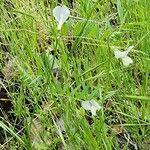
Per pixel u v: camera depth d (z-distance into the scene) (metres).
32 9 0.32
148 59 0.27
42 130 0.27
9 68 0.31
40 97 0.27
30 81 0.28
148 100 0.25
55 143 0.25
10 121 0.29
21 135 0.28
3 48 0.32
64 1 0.33
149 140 0.26
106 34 0.28
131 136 0.27
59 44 0.27
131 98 0.26
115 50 0.26
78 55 0.30
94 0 0.32
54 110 0.27
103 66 0.28
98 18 0.31
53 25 0.26
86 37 0.27
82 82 0.26
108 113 0.28
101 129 0.24
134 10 0.31
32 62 0.29
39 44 0.31
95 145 0.24
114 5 0.34
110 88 0.27
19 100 0.26
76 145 0.25
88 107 0.23
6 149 0.27
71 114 0.25
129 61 0.25
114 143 0.26
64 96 0.25
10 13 0.32
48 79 0.26
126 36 0.32
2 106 0.29
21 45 0.30
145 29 0.29
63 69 0.28
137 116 0.27
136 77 0.29
